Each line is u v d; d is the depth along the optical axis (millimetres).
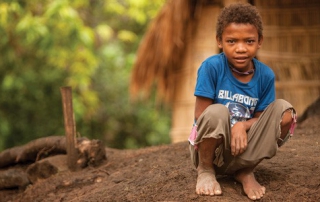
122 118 13461
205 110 3646
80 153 5441
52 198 4918
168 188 4176
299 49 8188
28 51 12258
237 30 3635
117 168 5312
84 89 12062
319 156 4562
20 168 6012
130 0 11609
